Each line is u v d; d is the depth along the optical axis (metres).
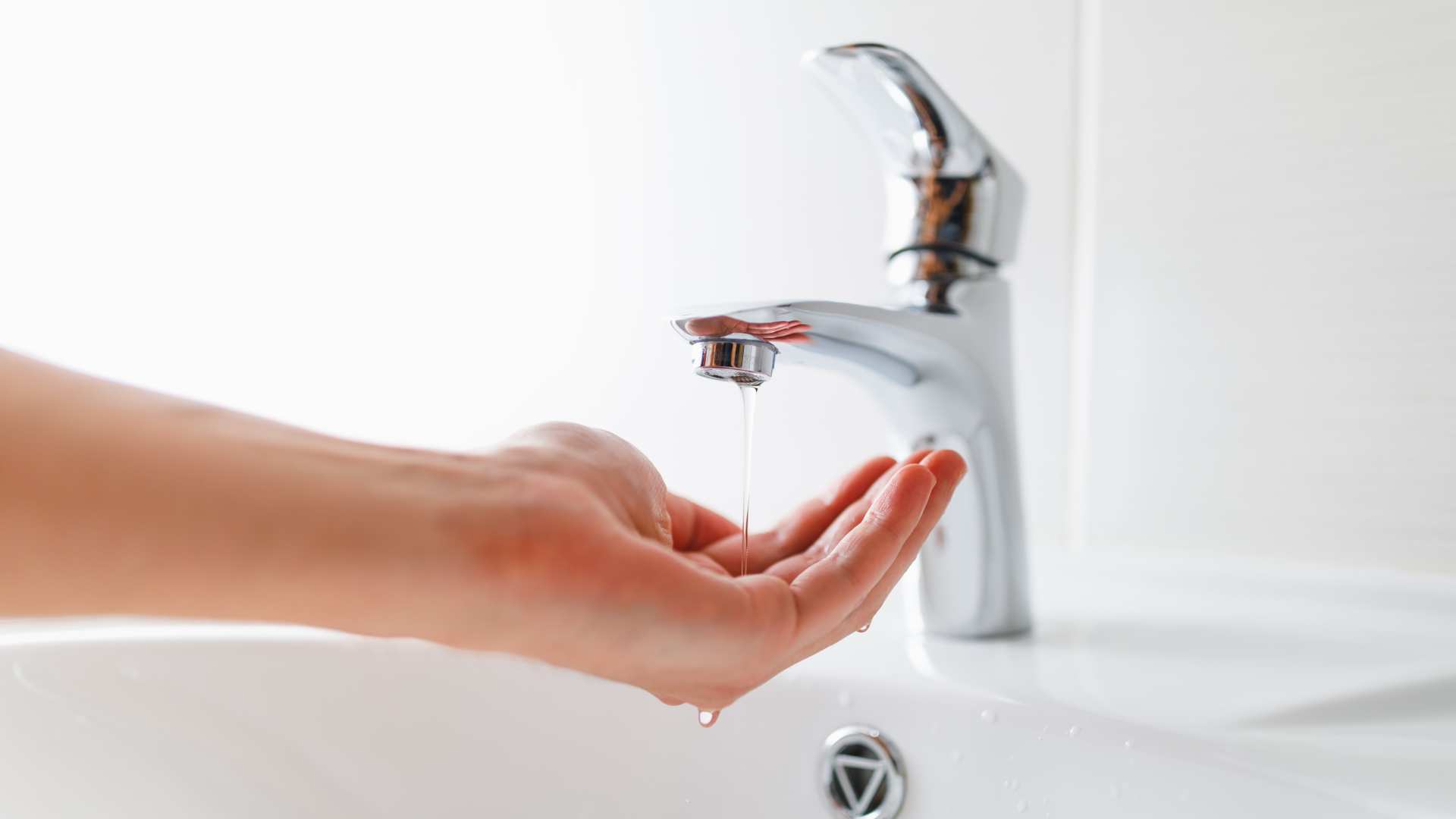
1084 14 0.62
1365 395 0.54
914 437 0.51
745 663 0.32
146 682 0.47
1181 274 0.59
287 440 0.29
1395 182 0.53
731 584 0.31
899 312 0.44
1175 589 0.59
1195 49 0.58
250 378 0.85
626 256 0.77
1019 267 0.64
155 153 0.86
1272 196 0.56
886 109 0.46
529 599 0.28
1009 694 0.43
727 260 0.74
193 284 0.86
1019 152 0.64
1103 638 0.52
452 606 0.28
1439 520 0.52
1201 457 0.59
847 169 0.70
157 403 0.29
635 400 0.78
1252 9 0.57
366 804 0.48
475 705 0.48
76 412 0.27
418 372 0.83
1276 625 0.53
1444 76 0.52
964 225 0.48
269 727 0.48
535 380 0.81
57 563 0.27
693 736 0.47
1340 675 0.45
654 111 0.76
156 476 0.27
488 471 0.30
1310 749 0.38
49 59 0.86
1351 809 0.35
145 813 0.46
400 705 0.48
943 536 0.52
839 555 0.34
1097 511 0.62
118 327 0.86
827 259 0.71
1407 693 0.42
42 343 0.86
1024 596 0.52
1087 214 0.62
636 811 0.47
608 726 0.48
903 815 0.44
